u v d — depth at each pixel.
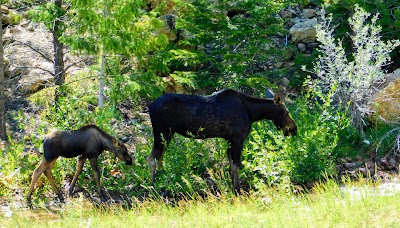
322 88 59.31
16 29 65.88
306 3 69.44
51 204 42.28
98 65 52.22
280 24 58.81
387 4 59.62
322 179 45.12
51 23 49.75
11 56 61.62
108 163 46.62
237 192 43.03
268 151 48.59
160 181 44.19
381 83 54.22
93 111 53.16
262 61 60.97
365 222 29.58
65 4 61.91
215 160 47.28
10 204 41.47
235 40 57.44
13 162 44.03
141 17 52.53
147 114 57.12
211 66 58.66
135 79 51.50
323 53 57.53
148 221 34.50
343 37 57.06
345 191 35.88
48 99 51.88
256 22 56.41
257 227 30.61
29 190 41.47
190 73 55.69
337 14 58.53
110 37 48.28
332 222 29.97
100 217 37.47
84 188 45.19
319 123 49.44
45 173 42.69
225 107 43.25
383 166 47.91
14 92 58.22
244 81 55.56
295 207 34.94
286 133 45.56
